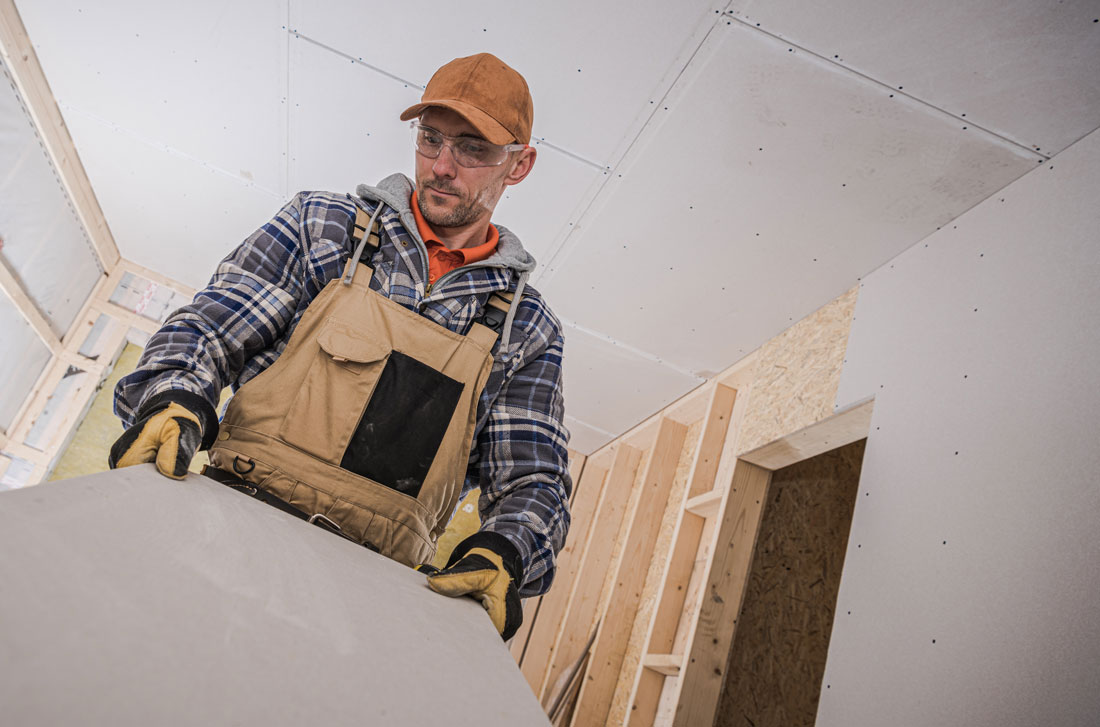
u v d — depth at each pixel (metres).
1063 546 1.51
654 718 3.40
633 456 5.14
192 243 4.52
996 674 1.54
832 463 3.20
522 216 3.03
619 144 2.49
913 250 2.43
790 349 3.05
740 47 2.04
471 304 1.22
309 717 0.36
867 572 2.03
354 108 2.80
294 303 1.16
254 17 2.53
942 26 1.80
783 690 2.87
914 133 2.09
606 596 4.78
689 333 3.47
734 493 3.11
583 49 2.20
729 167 2.44
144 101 3.29
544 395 1.29
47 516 0.41
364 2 2.30
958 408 1.96
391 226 1.21
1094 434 1.55
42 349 4.80
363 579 0.71
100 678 0.29
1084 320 1.70
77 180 4.12
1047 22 1.71
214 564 0.50
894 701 1.76
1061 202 1.92
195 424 0.86
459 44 2.33
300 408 1.08
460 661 0.58
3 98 3.24
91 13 2.86
